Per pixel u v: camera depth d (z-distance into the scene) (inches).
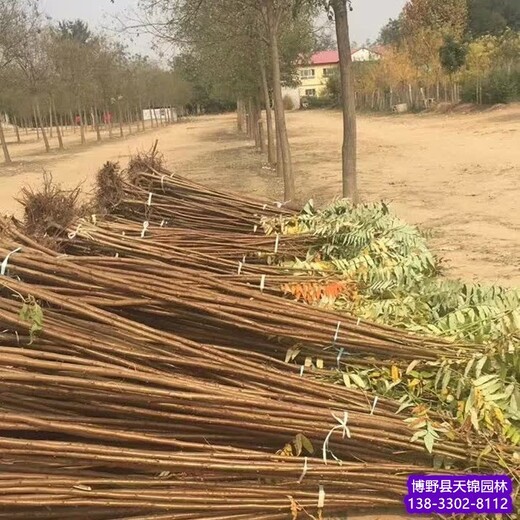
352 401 130.3
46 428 113.0
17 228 154.4
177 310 137.1
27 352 116.2
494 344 136.2
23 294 124.5
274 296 152.2
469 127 1155.9
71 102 1601.9
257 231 218.8
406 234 205.6
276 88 464.1
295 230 212.7
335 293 168.7
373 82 2235.5
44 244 150.4
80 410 118.0
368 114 2156.7
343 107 358.0
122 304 133.5
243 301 139.8
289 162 475.2
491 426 127.4
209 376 128.5
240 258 195.5
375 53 2642.7
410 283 178.1
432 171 644.1
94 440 117.4
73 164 1013.2
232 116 3129.9
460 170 629.0
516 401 129.6
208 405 119.9
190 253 176.4
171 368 127.0
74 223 167.8
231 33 564.4
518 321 137.9
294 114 2696.9
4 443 108.6
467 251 324.8
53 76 1355.8
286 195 477.4
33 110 1672.0
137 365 122.3
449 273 287.1
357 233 199.6
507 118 1204.5
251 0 457.7
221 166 846.5
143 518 115.6
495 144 837.2
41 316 117.6
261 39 578.6
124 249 165.9
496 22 2524.6
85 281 134.1
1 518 110.0
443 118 1515.7
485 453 124.7
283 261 200.2
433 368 137.6
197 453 118.6
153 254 167.2
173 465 116.1
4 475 109.8
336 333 139.0
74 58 1434.5
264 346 140.6
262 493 119.6
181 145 1338.6
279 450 125.6
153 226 205.0
